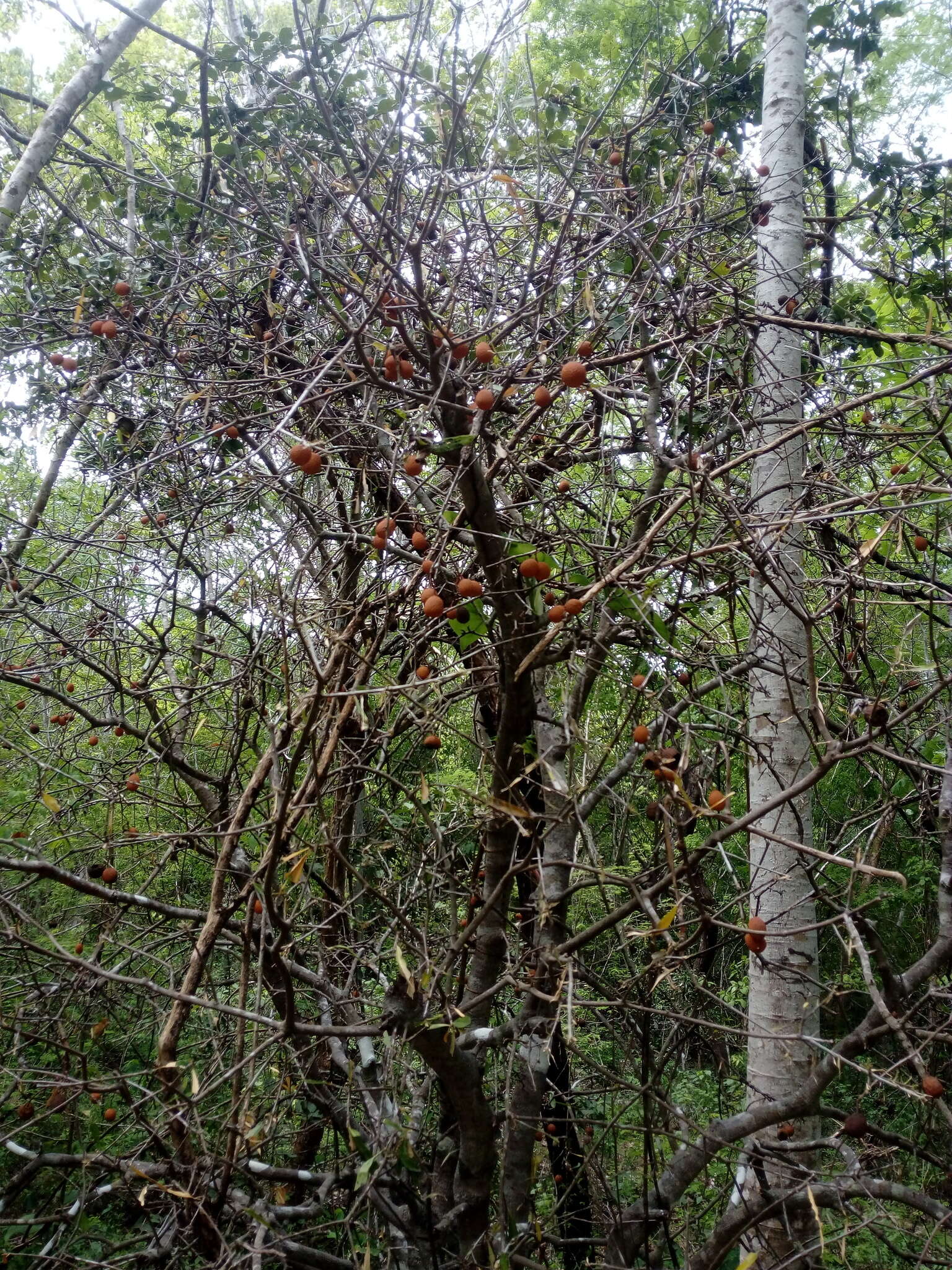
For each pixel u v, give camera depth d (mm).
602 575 2725
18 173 4035
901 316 4863
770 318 2666
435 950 3219
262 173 4152
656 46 4984
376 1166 2873
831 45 4656
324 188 2998
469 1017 2883
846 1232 2547
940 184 4629
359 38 3430
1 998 3555
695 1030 3725
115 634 3998
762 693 3316
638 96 4875
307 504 3484
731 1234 2740
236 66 4023
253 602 3516
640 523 2828
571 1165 3961
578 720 2805
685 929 3141
